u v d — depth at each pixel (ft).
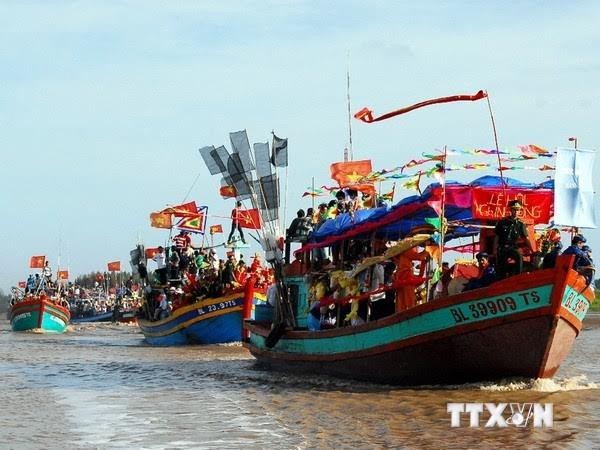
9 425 56.29
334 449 46.73
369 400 62.69
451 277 70.44
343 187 84.43
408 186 73.82
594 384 67.87
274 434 51.31
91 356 113.50
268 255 87.15
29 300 195.72
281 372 85.92
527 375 64.34
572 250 63.10
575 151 63.26
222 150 90.53
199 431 53.01
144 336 158.10
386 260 70.38
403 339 66.08
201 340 131.85
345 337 72.90
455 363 64.85
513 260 62.85
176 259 147.23
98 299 317.01
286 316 85.51
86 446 49.34
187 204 147.74
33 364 101.19
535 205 67.87
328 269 79.46
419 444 47.50
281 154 89.71
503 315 61.31
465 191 67.51
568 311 61.26
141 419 57.98
